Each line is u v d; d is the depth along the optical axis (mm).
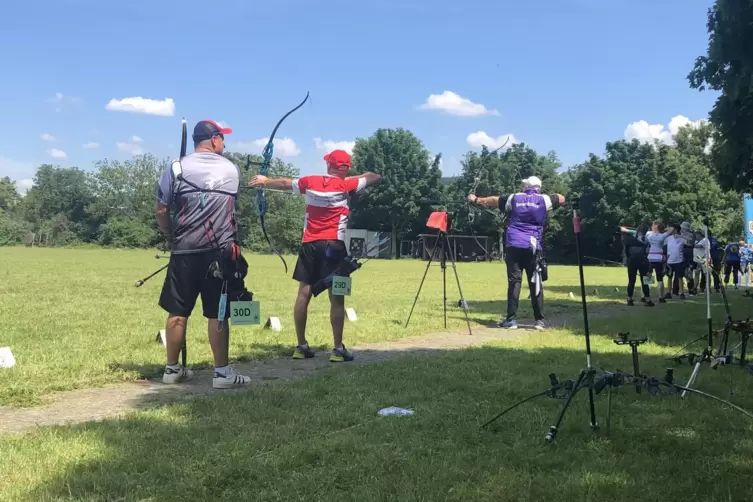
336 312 6953
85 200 95625
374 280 21734
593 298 15797
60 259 34812
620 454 3836
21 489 3230
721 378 5820
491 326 10117
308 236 6988
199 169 5617
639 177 55000
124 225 84875
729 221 43094
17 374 5867
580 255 4223
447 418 4523
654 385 4055
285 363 6859
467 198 10578
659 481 3418
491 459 3719
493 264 46250
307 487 3305
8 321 9453
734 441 4051
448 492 3252
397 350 7758
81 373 6020
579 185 57156
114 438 4020
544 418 4512
